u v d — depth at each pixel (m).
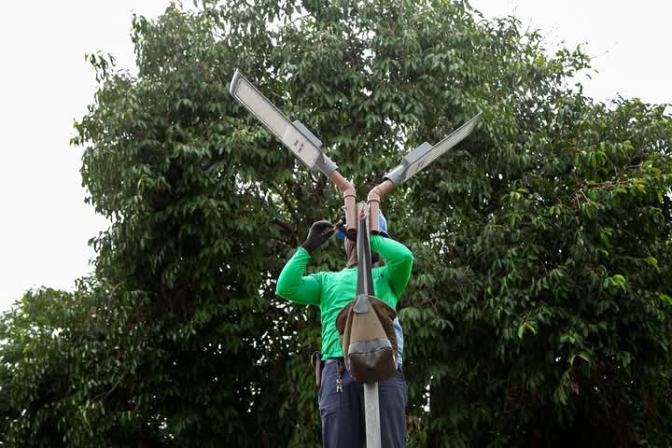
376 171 9.23
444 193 9.05
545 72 10.30
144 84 9.31
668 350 9.06
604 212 8.82
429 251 8.67
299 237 9.59
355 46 9.93
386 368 2.72
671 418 9.81
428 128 9.47
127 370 9.14
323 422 3.22
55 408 9.45
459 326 8.87
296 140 3.03
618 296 8.56
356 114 9.43
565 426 10.14
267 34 9.96
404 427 3.15
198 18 9.91
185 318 9.48
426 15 9.80
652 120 9.54
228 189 8.97
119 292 9.44
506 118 9.37
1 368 13.77
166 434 10.02
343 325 2.87
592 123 9.16
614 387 9.48
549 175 9.18
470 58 9.73
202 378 9.79
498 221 8.84
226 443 9.84
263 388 10.09
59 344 9.17
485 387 9.16
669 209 9.73
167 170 9.17
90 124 9.32
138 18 9.54
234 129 9.05
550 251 8.80
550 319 8.26
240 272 9.26
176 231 9.30
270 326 10.12
